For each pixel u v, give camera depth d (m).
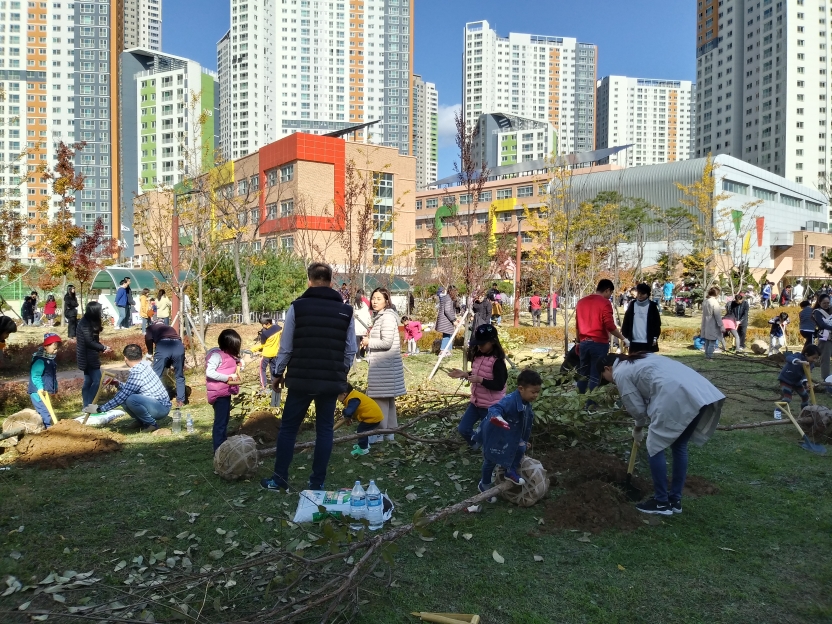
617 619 3.40
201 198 19.64
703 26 126.69
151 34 172.00
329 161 45.28
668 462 6.23
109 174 100.50
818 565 4.00
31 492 5.24
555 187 22.53
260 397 8.45
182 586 3.66
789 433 7.31
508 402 4.82
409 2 154.00
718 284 31.75
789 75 105.81
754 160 113.56
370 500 4.54
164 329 9.25
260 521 4.62
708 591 3.68
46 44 99.56
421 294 30.97
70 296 18.03
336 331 5.16
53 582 3.75
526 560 4.07
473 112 185.75
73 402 9.49
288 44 146.38
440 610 3.47
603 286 8.51
